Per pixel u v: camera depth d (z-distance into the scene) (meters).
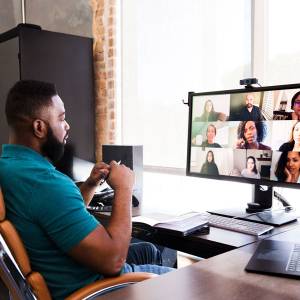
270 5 2.13
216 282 0.93
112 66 2.81
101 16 2.86
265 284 0.91
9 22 3.84
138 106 2.85
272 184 1.54
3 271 1.01
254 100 1.59
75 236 1.08
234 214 1.65
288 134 1.49
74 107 2.77
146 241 1.59
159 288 0.90
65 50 2.71
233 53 2.30
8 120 1.25
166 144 2.67
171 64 2.62
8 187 1.13
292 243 1.21
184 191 2.57
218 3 2.35
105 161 2.28
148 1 2.74
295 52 2.04
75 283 1.18
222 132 1.71
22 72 2.49
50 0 3.43
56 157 1.32
